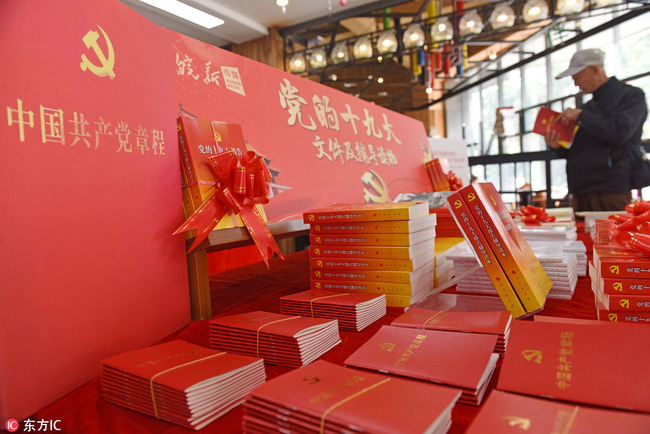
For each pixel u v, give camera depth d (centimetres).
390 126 260
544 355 61
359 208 113
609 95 254
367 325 93
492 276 94
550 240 155
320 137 179
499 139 1097
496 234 92
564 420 44
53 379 60
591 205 280
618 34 702
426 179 285
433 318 85
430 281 121
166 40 94
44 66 62
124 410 58
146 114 85
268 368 71
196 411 53
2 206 54
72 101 67
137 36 84
